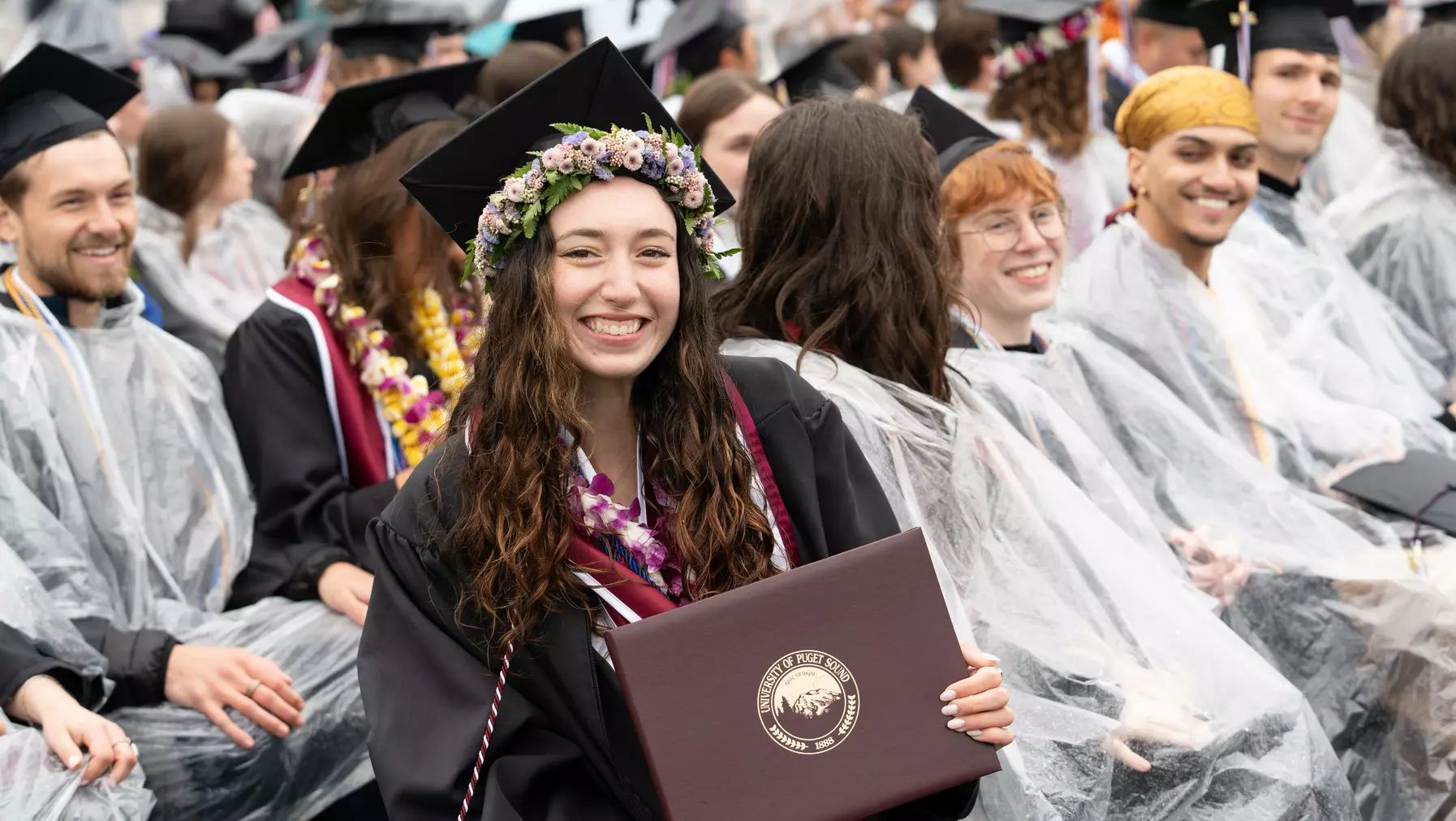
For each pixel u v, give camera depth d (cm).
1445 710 280
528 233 182
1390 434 342
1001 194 288
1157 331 338
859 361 246
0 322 292
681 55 581
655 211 184
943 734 175
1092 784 229
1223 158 340
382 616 196
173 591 296
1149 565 251
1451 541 310
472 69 355
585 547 186
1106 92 528
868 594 177
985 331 295
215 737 270
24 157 294
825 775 171
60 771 235
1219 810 233
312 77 683
